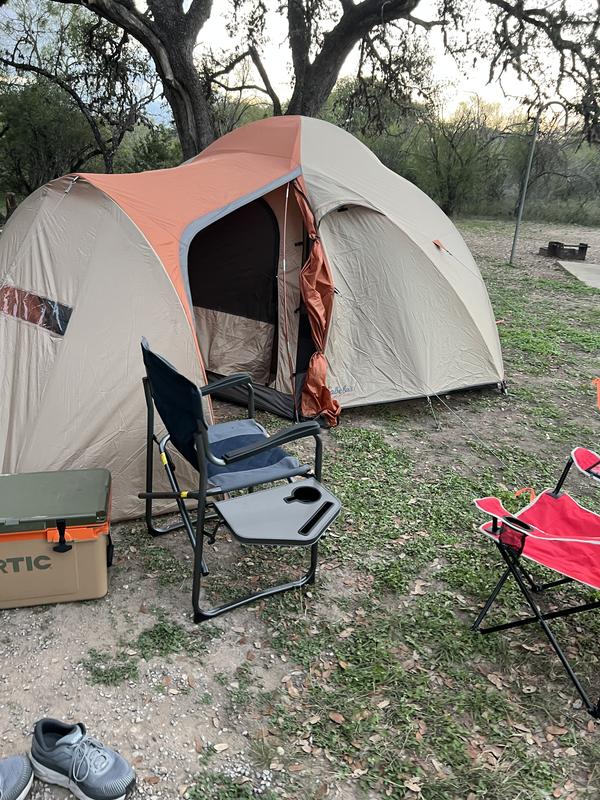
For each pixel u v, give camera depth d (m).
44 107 21.11
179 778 2.16
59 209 4.06
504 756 2.30
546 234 18.94
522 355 7.27
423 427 5.25
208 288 5.67
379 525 3.75
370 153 5.90
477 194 23.08
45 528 2.75
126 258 3.72
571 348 7.66
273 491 3.02
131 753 2.24
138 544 3.44
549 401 5.97
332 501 2.91
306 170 5.06
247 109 24.92
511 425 5.39
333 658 2.72
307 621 2.93
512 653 2.79
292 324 5.25
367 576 3.28
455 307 5.45
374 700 2.51
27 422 3.58
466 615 3.04
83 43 18.55
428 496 4.13
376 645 2.80
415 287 5.27
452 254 5.72
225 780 2.16
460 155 22.34
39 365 3.64
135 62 18.70
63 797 2.08
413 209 5.64
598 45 13.41
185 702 2.46
